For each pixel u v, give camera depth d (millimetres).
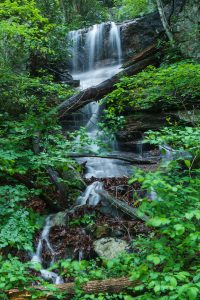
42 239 5699
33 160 5438
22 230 5051
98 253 5324
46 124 6238
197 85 7047
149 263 3260
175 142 4742
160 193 3180
